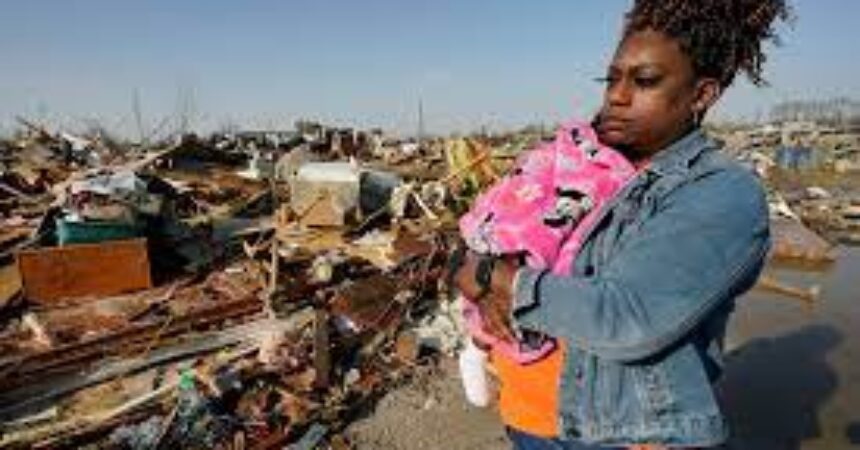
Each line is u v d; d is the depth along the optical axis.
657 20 1.63
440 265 10.35
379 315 8.95
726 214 1.56
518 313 1.63
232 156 19.73
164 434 6.37
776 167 33.31
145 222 10.32
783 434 6.74
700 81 1.67
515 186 1.76
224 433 6.55
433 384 7.99
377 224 13.28
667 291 1.51
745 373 8.16
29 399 6.80
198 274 10.25
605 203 1.68
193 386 6.94
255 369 7.41
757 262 1.61
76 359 7.47
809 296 11.28
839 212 20.80
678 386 1.62
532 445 1.88
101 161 18.31
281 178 19.12
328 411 7.09
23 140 20.44
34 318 8.43
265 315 8.97
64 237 9.64
